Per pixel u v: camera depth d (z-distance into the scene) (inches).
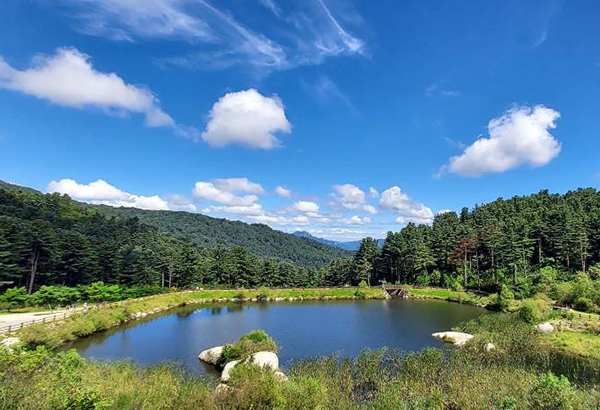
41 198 5502.0
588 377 1020.5
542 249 3368.6
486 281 3211.1
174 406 612.4
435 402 739.4
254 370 768.9
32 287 2787.9
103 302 2322.8
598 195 4279.0
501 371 957.2
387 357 1263.5
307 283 4690.0
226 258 4284.0
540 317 1713.8
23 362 549.3
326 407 679.7
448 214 5728.3
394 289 3550.7
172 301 2817.4
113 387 659.4
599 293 1939.0
